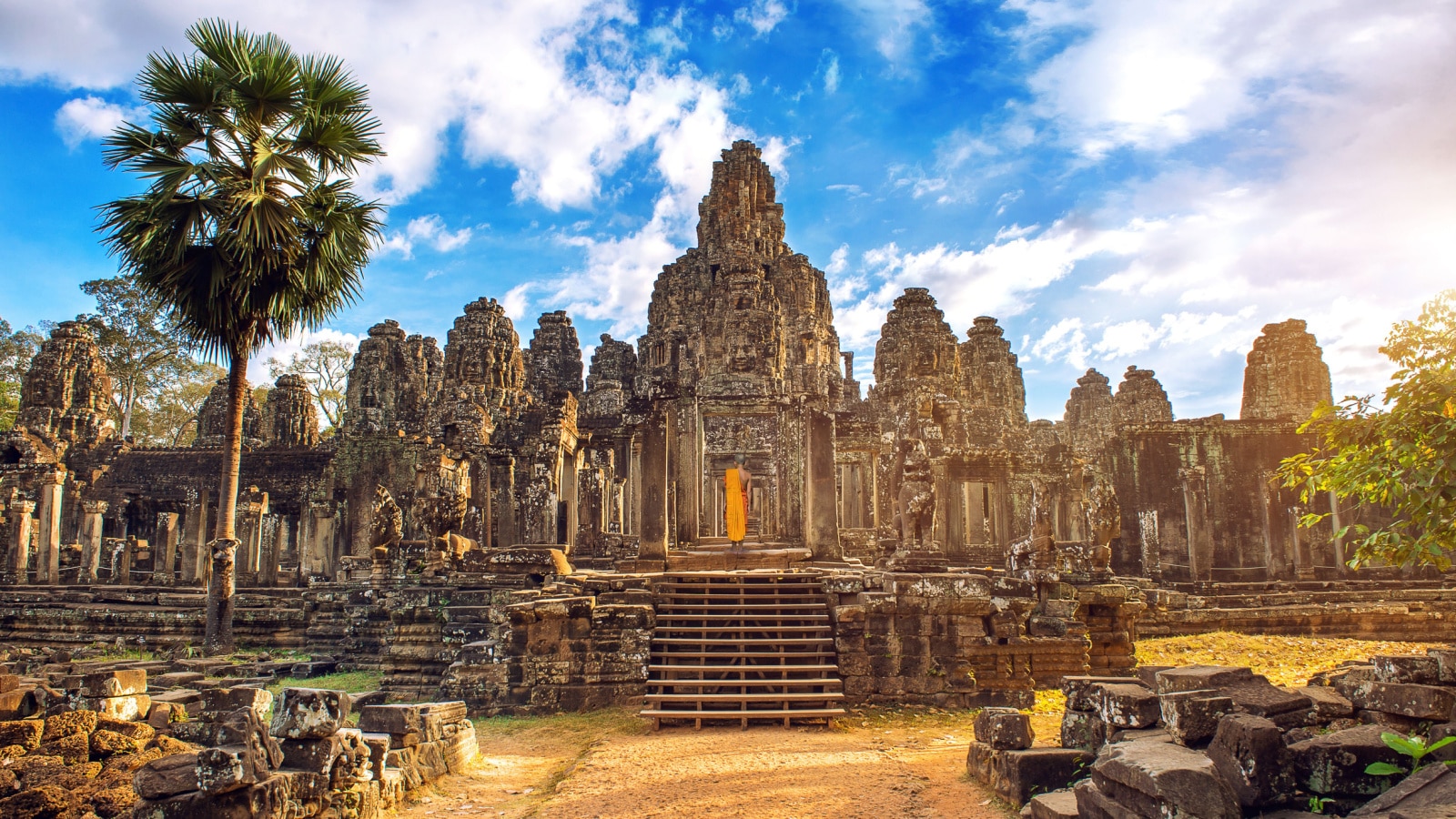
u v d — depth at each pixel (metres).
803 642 16.66
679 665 16.20
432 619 19.62
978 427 42.88
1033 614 17.72
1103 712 9.16
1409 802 5.70
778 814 9.49
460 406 32.03
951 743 13.38
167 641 24.08
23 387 40.44
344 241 21.52
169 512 32.22
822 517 22.17
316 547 31.52
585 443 33.38
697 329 50.81
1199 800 6.51
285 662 20.94
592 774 11.59
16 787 9.05
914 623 16.67
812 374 48.28
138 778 7.87
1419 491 8.88
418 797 10.59
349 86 21.30
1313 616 25.48
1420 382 8.93
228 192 20.09
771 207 57.91
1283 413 35.03
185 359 53.06
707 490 35.19
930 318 41.09
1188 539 30.06
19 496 29.89
